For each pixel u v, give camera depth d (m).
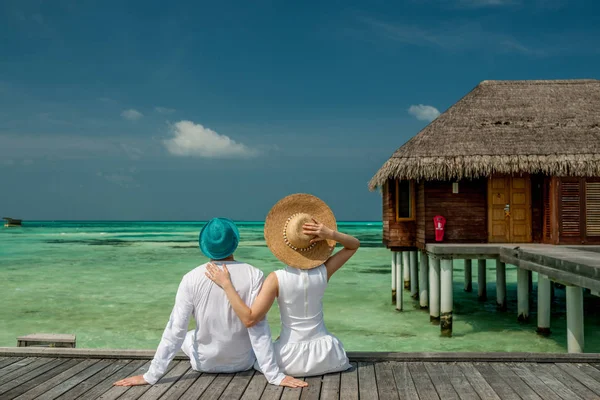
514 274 24.06
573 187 12.48
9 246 43.09
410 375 4.59
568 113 13.34
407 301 16.17
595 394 4.13
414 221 14.10
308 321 4.46
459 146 12.77
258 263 28.75
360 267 26.08
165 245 45.25
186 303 4.34
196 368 4.59
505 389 4.25
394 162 12.66
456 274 24.47
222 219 4.48
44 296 17.11
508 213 13.11
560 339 11.04
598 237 12.41
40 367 4.89
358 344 10.88
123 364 4.99
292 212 4.48
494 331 11.94
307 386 4.30
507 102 13.77
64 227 113.19
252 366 4.70
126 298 16.75
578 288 8.23
